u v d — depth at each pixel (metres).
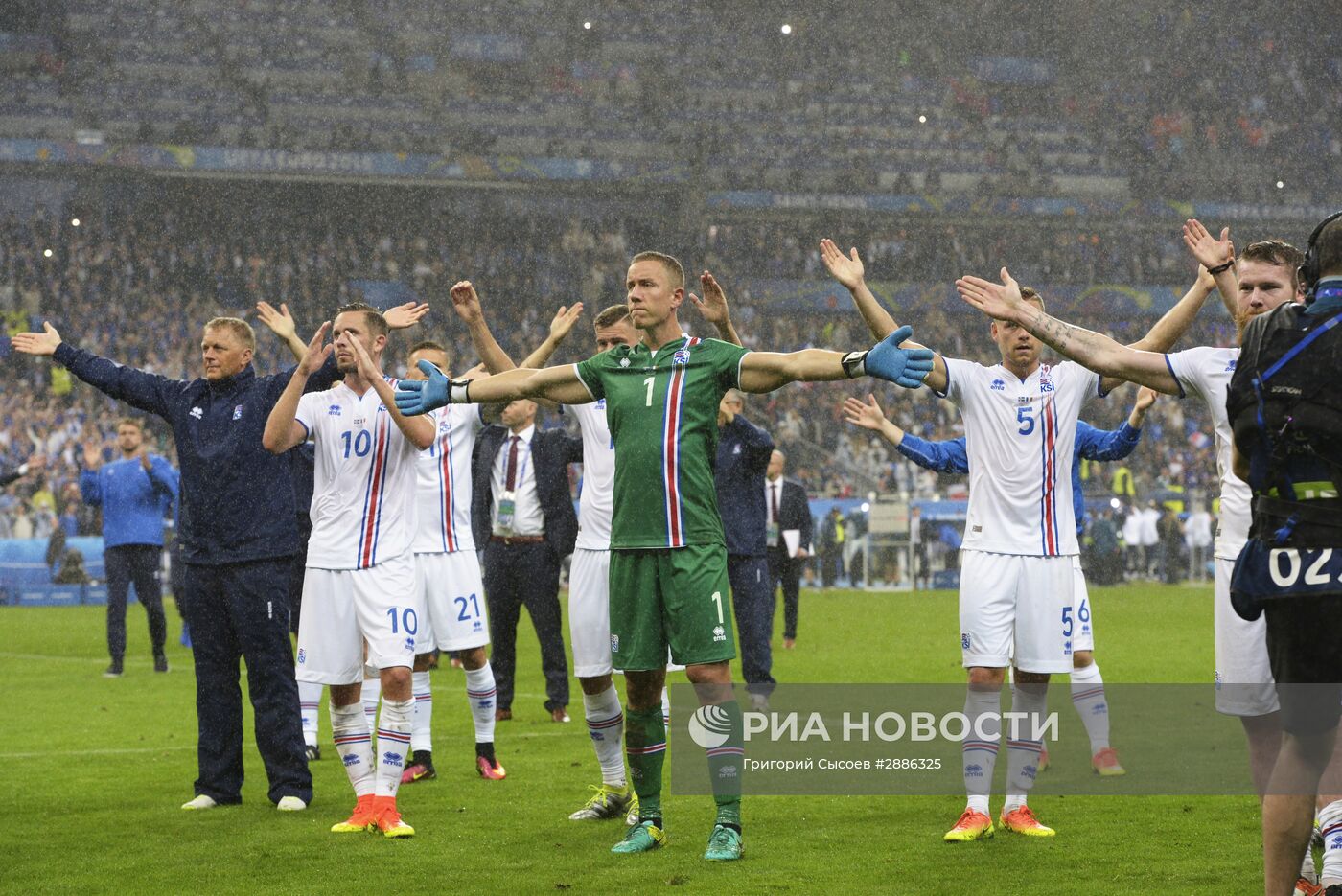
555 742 9.53
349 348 6.68
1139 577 33.78
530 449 10.49
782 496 16.20
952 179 44.91
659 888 5.27
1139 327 43.41
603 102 45.69
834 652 16.02
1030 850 5.89
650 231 43.81
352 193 42.03
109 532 14.35
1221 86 47.59
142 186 40.38
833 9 47.94
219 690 7.23
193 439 7.14
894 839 6.15
